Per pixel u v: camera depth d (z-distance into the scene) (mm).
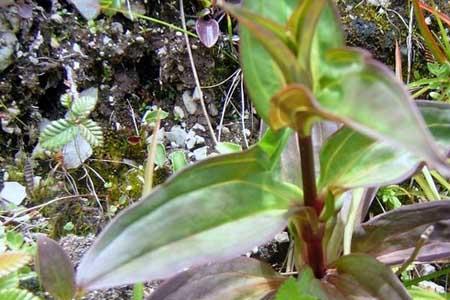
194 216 156
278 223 160
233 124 288
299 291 159
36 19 278
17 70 271
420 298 209
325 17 145
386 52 302
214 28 286
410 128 104
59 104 278
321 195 168
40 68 273
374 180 165
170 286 176
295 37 129
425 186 257
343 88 125
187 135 282
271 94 150
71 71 276
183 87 288
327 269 185
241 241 156
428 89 300
